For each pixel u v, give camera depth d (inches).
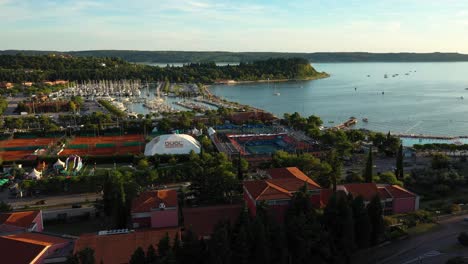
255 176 6771.7
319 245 3794.3
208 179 5605.3
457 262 3759.8
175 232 4158.5
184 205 5447.8
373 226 4266.7
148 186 6412.4
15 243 3818.9
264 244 3572.8
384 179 6146.7
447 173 6338.6
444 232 4559.5
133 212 4699.8
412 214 4968.0
